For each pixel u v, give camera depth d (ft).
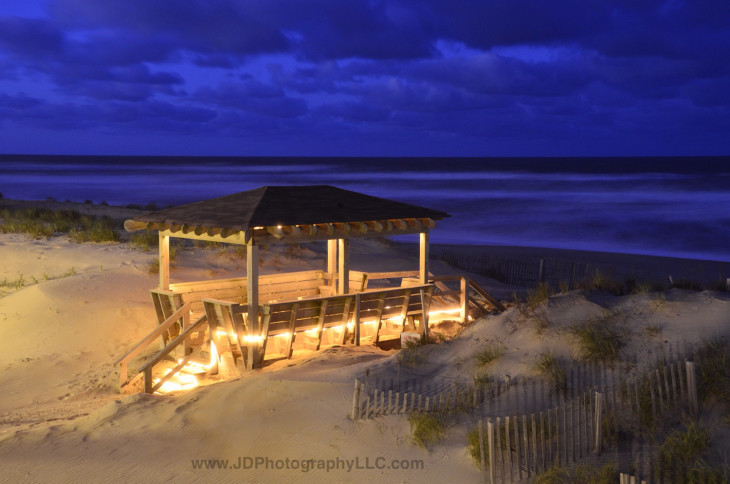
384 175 453.58
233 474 23.56
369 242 81.87
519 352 30.91
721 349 27.20
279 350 38.65
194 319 38.37
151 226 39.09
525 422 22.38
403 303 40.96
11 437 26.43
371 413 26.99
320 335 38.14
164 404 29.89
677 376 26.04
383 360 33.68
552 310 33.91
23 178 346.13
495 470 21.84
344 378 30.63
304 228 36.01
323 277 44.65
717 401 24.73
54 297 46.14
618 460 22.74
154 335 36.19
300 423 26.86
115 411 29.12
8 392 34.27
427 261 42.73
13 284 52.65
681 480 21.08
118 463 24.26
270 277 41.70
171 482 22.99
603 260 85.25
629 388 25.43
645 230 127.24
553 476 21.71
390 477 22.77
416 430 25.18
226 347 37.96
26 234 69.67
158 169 552.41
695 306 31.71
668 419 24.44
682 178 344.69
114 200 191.52
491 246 99.96
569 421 24.86
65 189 243.40
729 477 20.66
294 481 23.03
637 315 31.83
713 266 80.64
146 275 52.29
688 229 127.24
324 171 546.67
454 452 24.07
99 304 45.42
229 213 35.88
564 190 249.14
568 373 28.27
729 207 169.37
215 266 57.36
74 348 40.29
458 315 45.50
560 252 92.84
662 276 71.56
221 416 27.96
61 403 32.50
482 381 28.89
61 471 23.63
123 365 34.53
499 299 51.24
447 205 186.19
